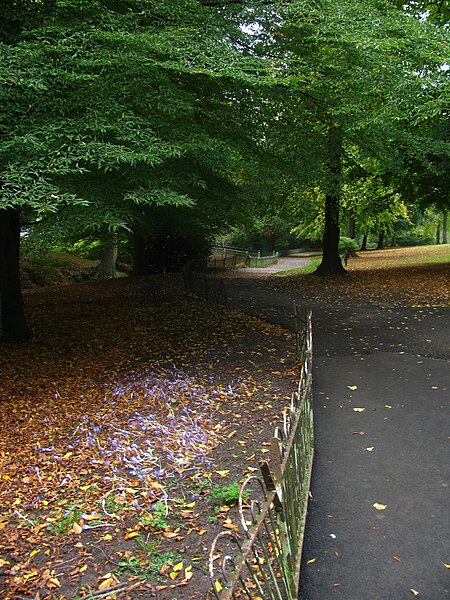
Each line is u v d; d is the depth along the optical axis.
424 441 5.24
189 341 10.76
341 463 4.89
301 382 4.49
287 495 2.98
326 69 8.88
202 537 3.72
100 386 8.02
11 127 5.97
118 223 6.16
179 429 5.82
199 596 3.09
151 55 6.75
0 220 10.73
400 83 8.37
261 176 9.55
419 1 15.95
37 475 5.02
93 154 5.81
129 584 3.26
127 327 12.59
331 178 11.07
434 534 3.68
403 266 23.84
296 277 21.73
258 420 6.01
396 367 7.92
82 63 6.05
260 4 8.68
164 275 23.22
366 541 3.64
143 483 4.65
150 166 6.68
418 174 18.44
